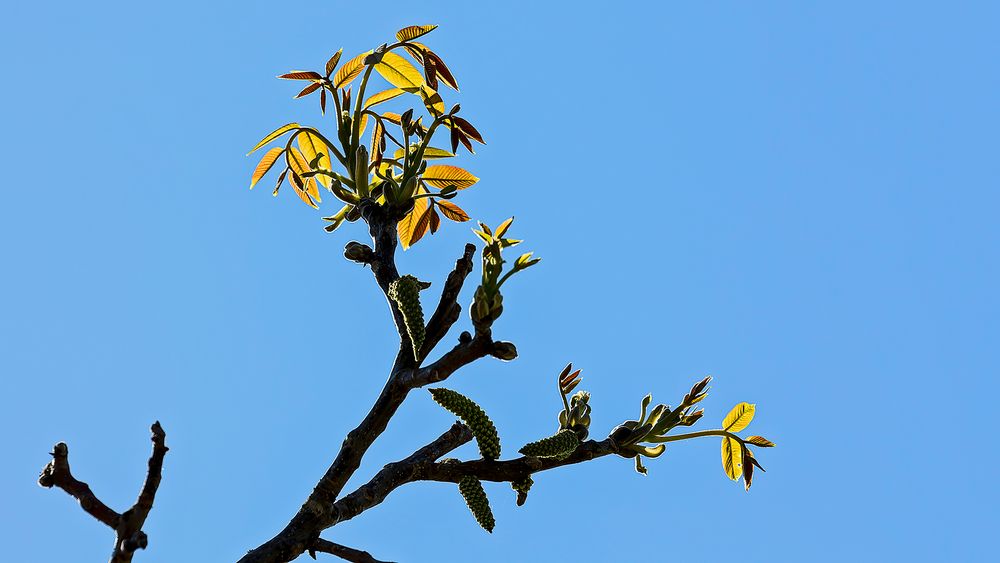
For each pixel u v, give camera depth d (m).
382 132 3.95
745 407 3.54
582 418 3.34
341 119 3.82
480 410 3.02
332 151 3.78
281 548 2.81
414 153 3.71
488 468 3.10
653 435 3.36
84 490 2.43
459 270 3.04
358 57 3.83
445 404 2.98
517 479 3.11
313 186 4.03
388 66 3.96
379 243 3.51
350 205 3.83
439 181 3.97
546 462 3.15
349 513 2.93
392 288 2.95
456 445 3.22
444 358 2.86
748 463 3.55
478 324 2.84
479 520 3.07
